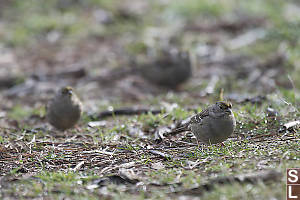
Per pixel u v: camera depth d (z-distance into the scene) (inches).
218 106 333.4
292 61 709.9
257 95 498.0
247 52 789.2
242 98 488.7
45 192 281.1
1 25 970.1
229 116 332.8
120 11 1040.8
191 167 304.5
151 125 431.2
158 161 331.9
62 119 434.0
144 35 919.7
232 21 948.0
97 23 989.2
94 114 491.5
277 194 247.1
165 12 1026.7
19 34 923.4
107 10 1045.2
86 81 708.0
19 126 469.7
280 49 769.6
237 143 350.0
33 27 952.9
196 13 1005.8
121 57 823.7
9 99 639.8
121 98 617.9
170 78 655.1
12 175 315.3
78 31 948.6
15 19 997.2
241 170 283.3
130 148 360.5
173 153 345.4
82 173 313.7
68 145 383.2
